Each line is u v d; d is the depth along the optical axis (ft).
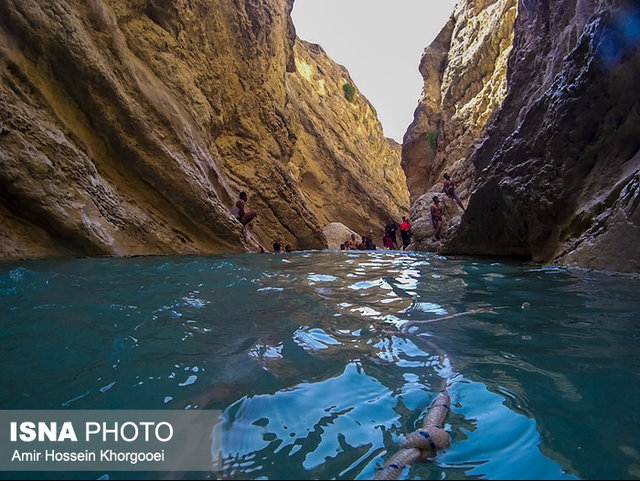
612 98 21.27
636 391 6.53
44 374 7.22
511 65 44.80
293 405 6.34
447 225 56.75
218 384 7.06
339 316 12.23
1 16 24.23
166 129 33.24
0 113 21.95
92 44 28.63
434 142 88.28
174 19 39.68
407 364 8.20
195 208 33.06
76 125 27.71
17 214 22.40
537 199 24.84
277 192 55.67
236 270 21.09
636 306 12.19
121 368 7.59
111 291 14.01
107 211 26.71
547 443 5.15
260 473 4.60
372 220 110.73
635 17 19.49
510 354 8.52
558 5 34.71
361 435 5.49
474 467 4.70
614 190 20.18
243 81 53.11
